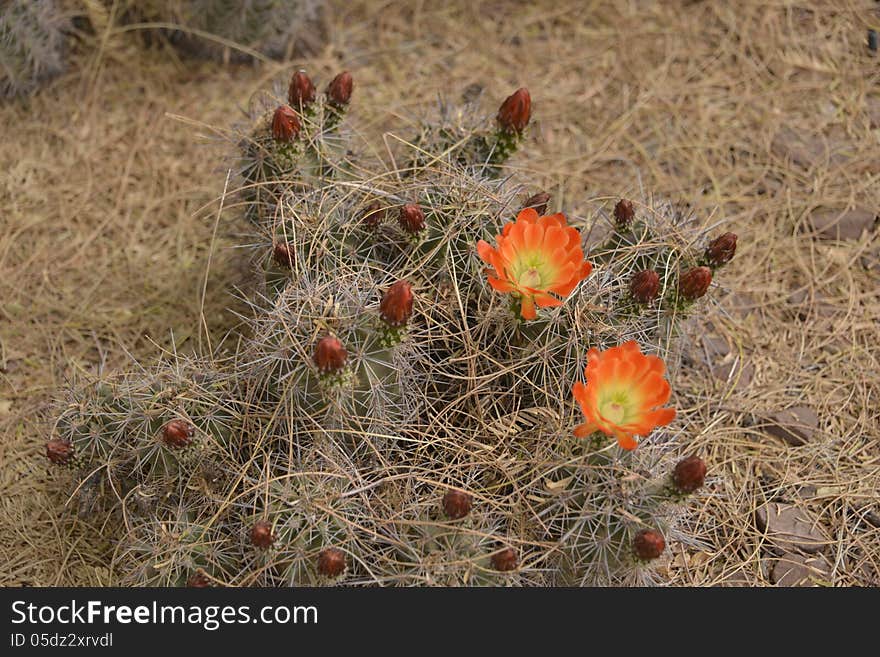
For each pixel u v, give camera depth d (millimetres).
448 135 2809
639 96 4066
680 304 2488
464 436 2514
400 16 4367
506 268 2205
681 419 2994
